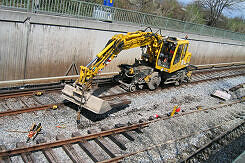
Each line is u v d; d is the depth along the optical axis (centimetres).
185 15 3325
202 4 3581
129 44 1012
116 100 963
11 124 745
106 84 1241
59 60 1146
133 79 1152
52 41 1086
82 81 818
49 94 1009
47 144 635
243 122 1044
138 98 1120
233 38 2430
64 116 849
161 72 1267
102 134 740
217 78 1714
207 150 783
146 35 1084
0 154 567
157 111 1013
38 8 1041
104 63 890
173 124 907
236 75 1939
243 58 2766
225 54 2381
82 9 1191
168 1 3362
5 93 930
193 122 960
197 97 1284
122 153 681
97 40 1263
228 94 1319
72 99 869
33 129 720
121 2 2325
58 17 1061
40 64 1084
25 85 1060
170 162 676
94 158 636
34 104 902
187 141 811
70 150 649
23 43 995
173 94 1257
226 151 800
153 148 729
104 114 910
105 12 1286
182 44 1212
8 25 932
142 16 1489
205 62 2141
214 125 970
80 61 1235
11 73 1006
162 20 1627
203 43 2005
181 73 1380
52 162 593
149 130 832
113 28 1310
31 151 619
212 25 3519
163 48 1190
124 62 1443
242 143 880
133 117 923
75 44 1176
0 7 927
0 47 939
